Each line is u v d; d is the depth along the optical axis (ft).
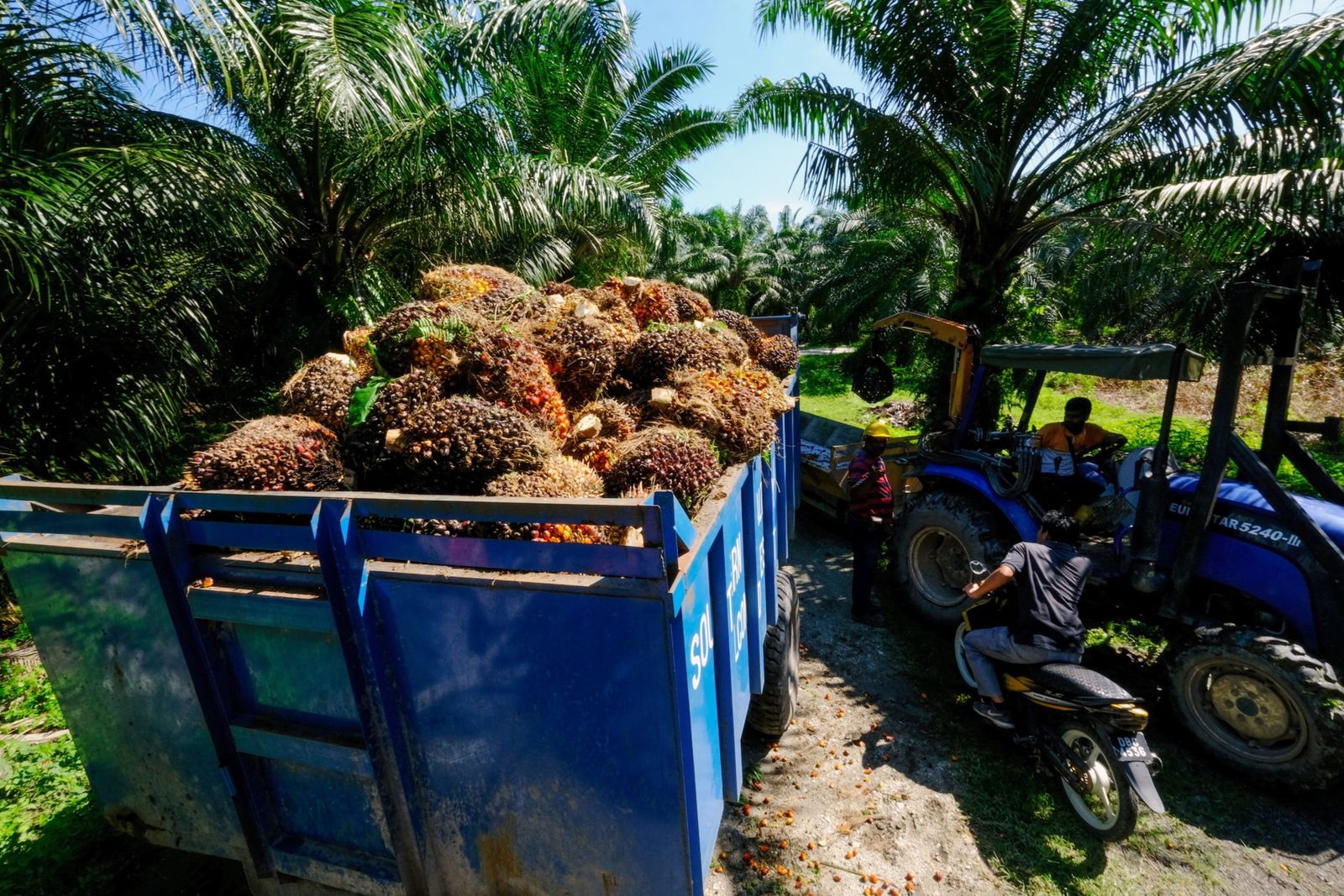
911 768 12.50
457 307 10.77
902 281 64.69
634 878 6.41
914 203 30.09
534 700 6.25
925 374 32.94
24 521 7.73
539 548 5.81
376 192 23.76
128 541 7.57
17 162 15.76
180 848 8.27
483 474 8.20
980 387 18.20
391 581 6.45
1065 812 11.39
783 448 15.24
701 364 11.54
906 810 11.49
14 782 11.86
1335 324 22.54
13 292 15.29
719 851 10.78
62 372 17.06
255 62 18.98
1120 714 10.47
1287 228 19.51
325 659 6.81
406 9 22.88
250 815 7.66
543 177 26.05
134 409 18.07
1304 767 11.02
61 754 12.68
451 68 23.58
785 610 12.71
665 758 5.95
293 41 18.92
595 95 33.50
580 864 6.58
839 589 20.03
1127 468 15.15
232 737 7.38
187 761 7.79
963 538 16.42
